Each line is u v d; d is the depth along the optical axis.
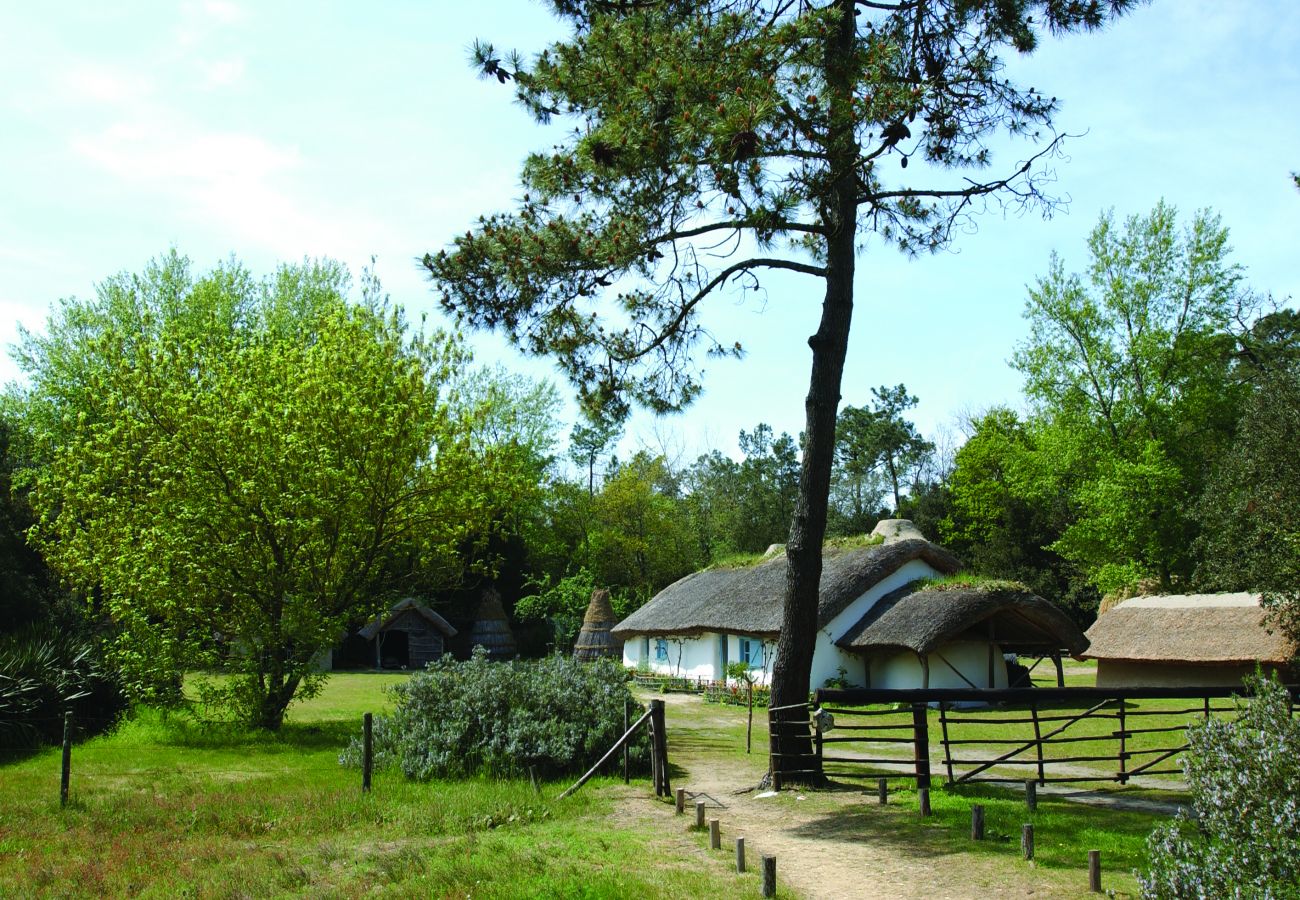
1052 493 41.44
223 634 22.23
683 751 19.53
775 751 14.14
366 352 22.92
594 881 8.60
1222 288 37.31
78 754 17.89
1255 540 24.12
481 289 13.25
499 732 15.62
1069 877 8.82
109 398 21.23
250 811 12.29
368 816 12.16
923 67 12.09
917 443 71.56
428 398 23.42
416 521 23.30
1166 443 37.84
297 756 17.92
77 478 22.20
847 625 31.12
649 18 12.01
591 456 64.94
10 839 10.81
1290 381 25.27
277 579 21.09
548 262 12.59
